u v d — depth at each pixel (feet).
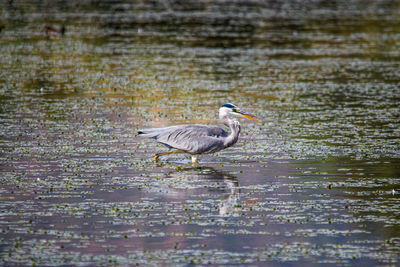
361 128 60.80
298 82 85.25
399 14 166.40
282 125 62.39
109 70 92.63
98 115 65.82
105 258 31.53
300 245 33.45
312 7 181.57
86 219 36.76
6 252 32.07
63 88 79.92
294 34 131.23
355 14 165.68
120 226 35.76
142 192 41.88
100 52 108.17
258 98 75.31
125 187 42.88
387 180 44.68
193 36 127.44
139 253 32.19
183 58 103.40
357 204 39.78
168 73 90.74
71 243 33.27
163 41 121.19
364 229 35.68
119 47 113.50
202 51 110.52
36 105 69.97
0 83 81.97
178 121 63.46
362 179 44.98
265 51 111.24
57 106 69.67
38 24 140.26
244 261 31.42
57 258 31.48
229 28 139.23
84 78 86.53
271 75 90.33
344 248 33.06
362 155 51.34
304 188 42.93
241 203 39.86
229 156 51.62
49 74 88.94
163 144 49.73
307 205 39.58
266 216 37.58
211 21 149.79
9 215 37.17
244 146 54.70
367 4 191.01
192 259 31.55
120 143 55.11
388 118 65.00
